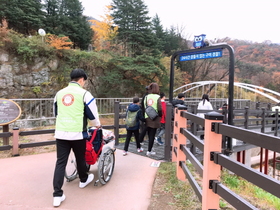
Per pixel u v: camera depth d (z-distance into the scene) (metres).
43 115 10.88
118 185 3.18
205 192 1.99
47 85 11.38
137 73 13.41
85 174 2.99
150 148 4.61
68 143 2.66
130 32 17.14
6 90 10.27
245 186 4.42
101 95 13.86
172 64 6.84
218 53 5.70
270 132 8.16
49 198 2.74
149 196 2.87
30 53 10.62
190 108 5.47
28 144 4.75
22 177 3.42
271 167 10.18
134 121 4.53
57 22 15.05
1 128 8.23
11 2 12.23
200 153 5.15
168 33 28.11
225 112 6.20
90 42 17.88
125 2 17.69
